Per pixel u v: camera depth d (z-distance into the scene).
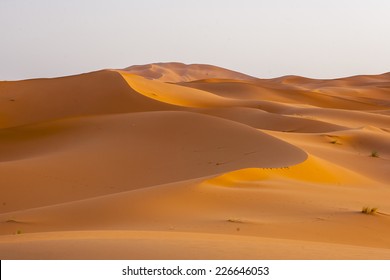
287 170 63.59
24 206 60.38
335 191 54.06
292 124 132.12
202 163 76.00
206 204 43.12
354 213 41.34
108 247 20.33
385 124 155.00
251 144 80.62
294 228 35.97
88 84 147.50
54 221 40.03
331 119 153.62
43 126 97.94
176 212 40.62
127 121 94.00
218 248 20.91
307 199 46.12
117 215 40.19
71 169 72.31
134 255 18.95
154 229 34.59
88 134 90.88
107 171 73.06
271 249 21.67
